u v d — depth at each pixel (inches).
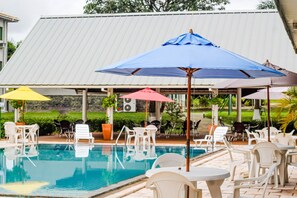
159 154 789.2
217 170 277.4
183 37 282.5
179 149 865.5
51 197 406.6
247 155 474.0
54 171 600.4
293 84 425.7
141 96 897.5
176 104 1226.6
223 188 430.6
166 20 1208.2
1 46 1637.6
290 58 1043.3
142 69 323.3
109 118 1037.2
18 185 493.0
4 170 607.8
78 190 462.6
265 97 703.1
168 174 231.8
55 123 1039.6
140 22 1221.1
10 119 1139.3
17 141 937.5
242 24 1155.9
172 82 1011.9
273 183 458.0
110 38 1187.3
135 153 801.6
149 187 237.6
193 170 277.0
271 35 1112.2
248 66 254.8
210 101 997.8
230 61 256.1
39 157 741.9
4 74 1124.5
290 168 581.6
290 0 266.2
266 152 416.2
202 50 265.9
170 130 1191.6
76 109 1588.3
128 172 593.6
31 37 1234.6
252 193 405.1
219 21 1173.7
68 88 1147.9
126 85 1026.1
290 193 406.3
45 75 1102.4
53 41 1210.0
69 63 1127.6
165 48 271.9
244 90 1235.2
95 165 658.8
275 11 1182.3
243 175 508.7
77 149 857.5
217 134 837.2
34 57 1163.9
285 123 517.0
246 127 1029.2
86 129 915.4
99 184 503.8
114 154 786.8
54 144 931.3
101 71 299.9
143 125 1062.4
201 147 882.1
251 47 1082.1
